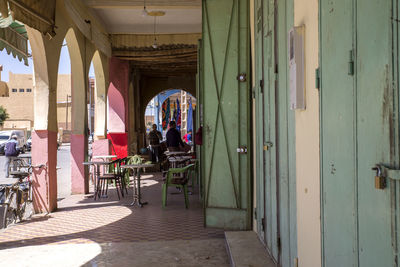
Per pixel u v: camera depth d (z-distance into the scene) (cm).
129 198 953
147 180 1302
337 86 218
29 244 551
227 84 614
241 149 600
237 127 609
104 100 1198
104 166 1171
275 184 401
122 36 1229
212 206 629
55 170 819
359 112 189
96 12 1065
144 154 1652
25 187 732
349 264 204
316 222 262
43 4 676
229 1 612
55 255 495
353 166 197
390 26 159
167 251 508
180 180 830
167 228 639
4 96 6272
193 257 484
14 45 942
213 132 623
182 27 1220
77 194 1015
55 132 815
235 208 614
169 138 1253
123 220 705
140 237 584
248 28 597
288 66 336
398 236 154
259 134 510
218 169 622
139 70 1764
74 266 454
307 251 284
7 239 580
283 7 357
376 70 171
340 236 216
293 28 290
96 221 698
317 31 257
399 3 152
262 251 450
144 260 474
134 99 1711
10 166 1385
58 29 803
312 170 270
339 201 217
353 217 198
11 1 562
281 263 375
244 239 506
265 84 461
